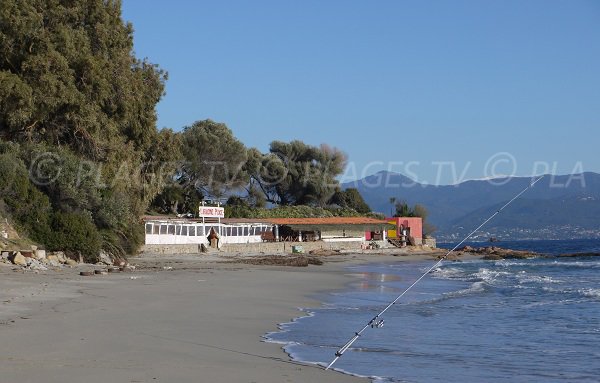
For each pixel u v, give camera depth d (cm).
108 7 4050
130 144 4100
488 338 1330
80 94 3616
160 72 4609
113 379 820
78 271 2744
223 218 6544
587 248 11356
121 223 3962
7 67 3559
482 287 2662
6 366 873
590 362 1078
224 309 1706
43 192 3431
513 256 6594
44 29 3572
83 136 3831
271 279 2930
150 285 2264
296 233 6888
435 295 2328
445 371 994
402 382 907
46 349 1010
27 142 3612
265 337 1280
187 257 4741
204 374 880
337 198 9362
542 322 1577
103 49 3966
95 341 1101
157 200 6894
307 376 906
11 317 1344
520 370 1011
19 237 3041
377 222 7400
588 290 2458
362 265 4756
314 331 1391
